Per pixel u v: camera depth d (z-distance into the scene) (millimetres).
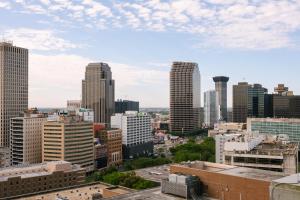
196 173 128375
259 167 196125
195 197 122438
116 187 185125
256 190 111562
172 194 127500
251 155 197750
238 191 116062
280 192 58906
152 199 122562
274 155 194000
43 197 173875
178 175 127750
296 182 59594
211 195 123500
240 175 118750
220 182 120875
